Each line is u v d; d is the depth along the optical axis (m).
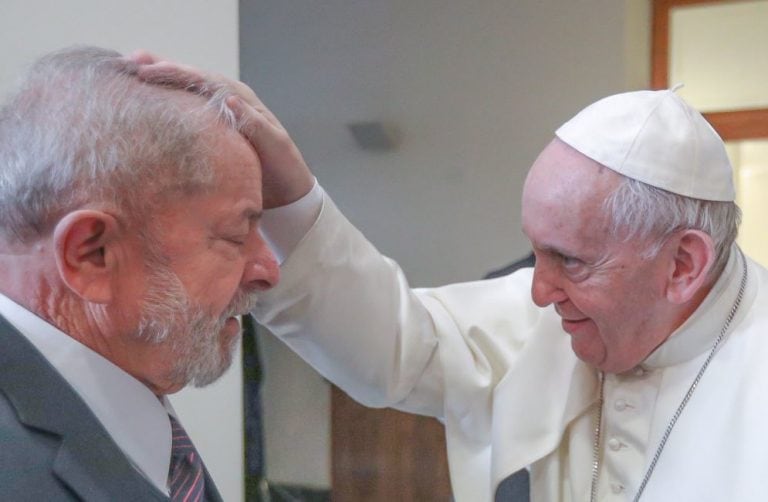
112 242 0.72
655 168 0.94
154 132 0.73
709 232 0.97
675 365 1.06
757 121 3.70
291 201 1.06
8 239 0.73
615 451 1.09
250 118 0.90
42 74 0.74
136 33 1.41
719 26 3.70
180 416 1.49
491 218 3.45
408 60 3.52
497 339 1.24
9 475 0.65
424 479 3.21
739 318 1.04
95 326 0.74
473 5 3.42
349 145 3.62
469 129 3.46
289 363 3.42
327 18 3.61
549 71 3.34
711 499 0.97
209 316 0.79
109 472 0.70
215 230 0.78
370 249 1.19
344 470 3.32
